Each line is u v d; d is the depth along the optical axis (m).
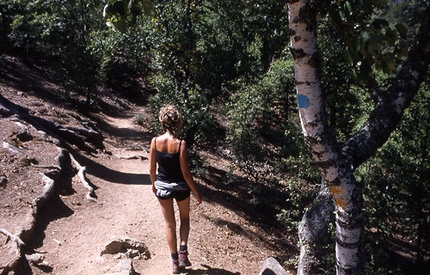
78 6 18.81
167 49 11.95
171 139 4.76
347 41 3.49
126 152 13.88
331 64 6.83
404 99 4.02
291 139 10.62
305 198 9.07
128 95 30.17
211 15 15.66
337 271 3.76
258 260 7.80
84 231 6.42
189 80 12.48
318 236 5.59
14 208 6.15
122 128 18.81
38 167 7.67
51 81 23.44
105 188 8.81
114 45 12.08
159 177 4.85
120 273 4.81
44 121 11.41
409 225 8.64
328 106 8.48
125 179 9.99
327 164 3.42
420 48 4.00
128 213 7.49
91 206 7.49
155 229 6.85
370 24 3.33
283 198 12.76
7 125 9.26
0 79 19.64
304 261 5.67
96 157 11.45
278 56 14.90
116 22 3.41
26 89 19.42
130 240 5.59
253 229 10.27
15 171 7.18
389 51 3.44
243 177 12.50
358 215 3.55
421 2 4.89
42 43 23.06
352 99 8.64
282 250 9.63
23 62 25.80
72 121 14.00
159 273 5.20
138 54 12.59
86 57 19.05
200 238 7.45
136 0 3.40
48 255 5.49
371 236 6.57
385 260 6.35
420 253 9.95
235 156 12.41
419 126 9.20
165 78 12.21
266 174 12.27
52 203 6.94
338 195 3.51
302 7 3.09
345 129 8.65
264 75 13.82
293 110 13.43
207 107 12.11
